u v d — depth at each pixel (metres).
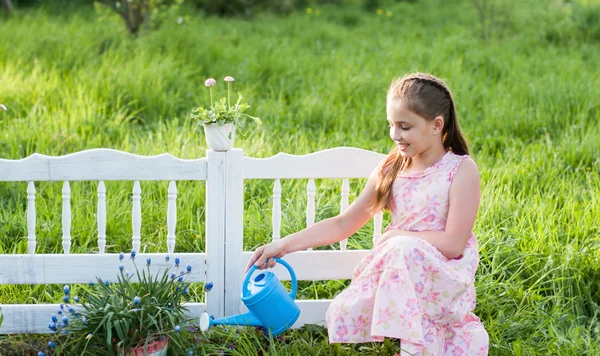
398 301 2.64
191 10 12.61
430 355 2.74
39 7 11.48
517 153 5.42
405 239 2.73
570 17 10.71
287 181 4.75
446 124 2.94
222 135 3.11
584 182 4.99
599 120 5.91
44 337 3.20
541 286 3.71
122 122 5.97
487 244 3.85
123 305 2.94
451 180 2.89
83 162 3.09
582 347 3.19
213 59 8.33
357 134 5.91
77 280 3.18
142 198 4.52
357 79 7.10
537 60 8.45
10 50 7.64
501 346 3.13
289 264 3.25
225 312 3.26
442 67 7.94
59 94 6.36
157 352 2.90
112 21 9.28
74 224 4.09
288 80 7.49
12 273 3.13
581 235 4.04
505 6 10.43
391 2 14.95
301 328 3.35
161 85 6.74
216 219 3.19
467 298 2.87
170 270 3.22
